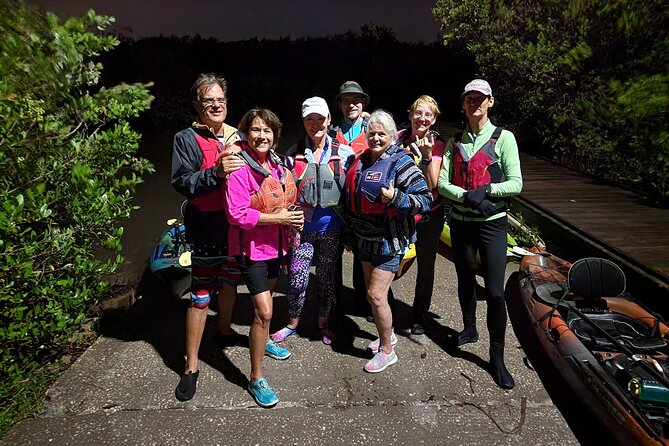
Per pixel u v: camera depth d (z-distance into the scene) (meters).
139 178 4.12
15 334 3.29
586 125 9.20
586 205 6.88
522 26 11.05
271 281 3.40
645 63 7.11
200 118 3.19
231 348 3.80
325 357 3.71
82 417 3.08
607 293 3.75
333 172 3.54
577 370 3.23
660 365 3.09
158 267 4.59
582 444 3.02
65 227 4.04
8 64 3.50
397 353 3.79
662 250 5.17
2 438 2.90
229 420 3.06
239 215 2.85
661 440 2.59
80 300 3.71
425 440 2.95
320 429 3.01
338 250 3.73
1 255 3.23
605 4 8.61
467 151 3.39
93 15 4.03
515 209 7.32
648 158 7.30
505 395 3.36
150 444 2.88
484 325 4.23
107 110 4.15
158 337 3.99
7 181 3.56
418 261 3.89
